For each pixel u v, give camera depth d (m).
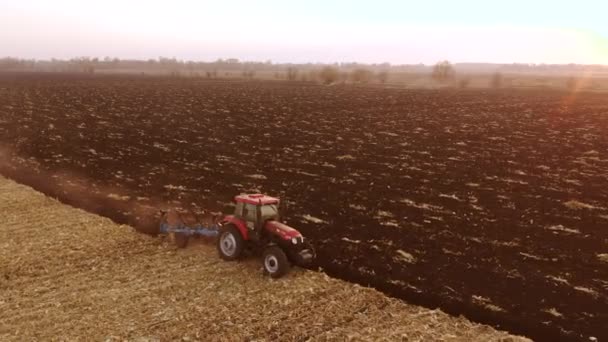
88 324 11.60
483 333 11.73
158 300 12.80
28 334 11.17
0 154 30.67
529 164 29.81
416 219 19.69
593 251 16.70
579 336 11.49
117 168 27.59
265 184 24.56
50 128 41.16
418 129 43.75
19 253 15.63
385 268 15.12
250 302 12.80
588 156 32.47
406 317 12.35
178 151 32.34
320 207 21.08
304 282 13.96
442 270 15.05
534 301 13.21
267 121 47.53
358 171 27.48
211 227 16.09
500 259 15.95
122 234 17.44
